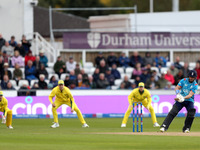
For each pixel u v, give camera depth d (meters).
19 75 82.44
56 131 48.47
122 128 53.59
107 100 72.94
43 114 71.56
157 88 82.94
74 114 72.12
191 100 43.78
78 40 98.00
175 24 115.19
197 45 99.81
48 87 78.19
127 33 98.31
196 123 60.78
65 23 139.62
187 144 33.81
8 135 42.56
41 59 88.31
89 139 37.91
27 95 73.25
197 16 114.06
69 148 31.25
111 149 30.73
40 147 31.88
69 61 90.31
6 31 99.31
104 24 114.44
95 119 68.94
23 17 100.88
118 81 87.06
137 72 86.44
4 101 52.22
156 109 72.88
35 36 105.44
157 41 98.94
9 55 88.81
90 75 88.56
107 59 91.44
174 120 66.38
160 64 94.25
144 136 40.38
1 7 98.75
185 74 88.56
